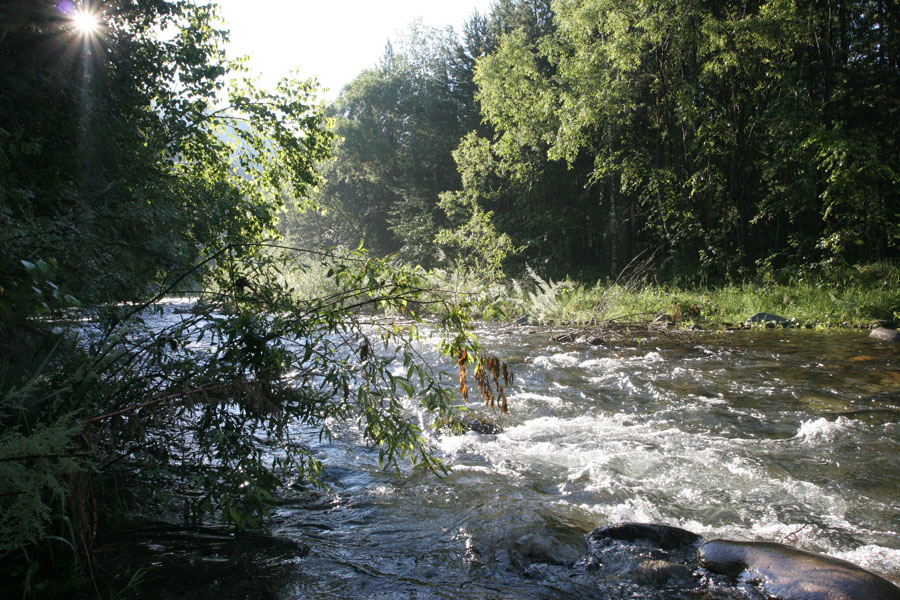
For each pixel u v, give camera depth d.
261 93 10.04
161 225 5.41
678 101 19.81
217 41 9.57
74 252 3.42
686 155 21.36
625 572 2.85
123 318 3.43
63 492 2.28
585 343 11.38
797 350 10.13
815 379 7.72
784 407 6.33
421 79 45.00
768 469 4.47
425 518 3.51
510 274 25.09
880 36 20.16
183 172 8.70
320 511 3.59
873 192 16.97
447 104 40.22
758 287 17.66
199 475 3.04
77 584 2.54
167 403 3.02
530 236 28.75
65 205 4.54
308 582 2.71
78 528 2.58
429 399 3.41
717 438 5.27
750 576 2.78
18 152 4.84
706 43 18.67
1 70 5.21
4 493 2.18
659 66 20.62
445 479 4.20
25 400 2.76
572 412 6.23
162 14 8.52
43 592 2.49
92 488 2.83
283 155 10.34
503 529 3.33
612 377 7.94
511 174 28.98
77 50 6.05
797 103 18.30
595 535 3.23
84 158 5.67
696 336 12.18
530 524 3.41
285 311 3.53
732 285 18.70
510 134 26.97
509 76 26.78
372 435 3.36
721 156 20.92
